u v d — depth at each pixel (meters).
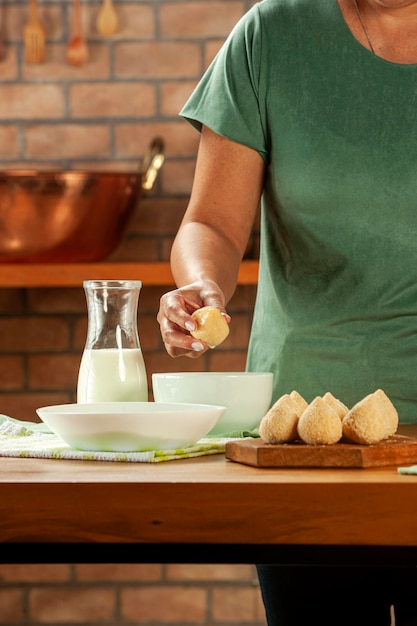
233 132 1.83
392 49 1.78
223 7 3.35
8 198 2.87
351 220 1.79
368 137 1.77
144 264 3.05
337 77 1.79
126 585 3.37
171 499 1.10
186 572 3.37
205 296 1.51
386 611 1.75
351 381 1.80
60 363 3.38
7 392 3.38
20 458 1.33
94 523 1.11
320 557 1.10
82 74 3.35
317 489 1.08
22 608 3.37
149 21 3.34
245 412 1.53
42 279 3.02
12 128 3.35
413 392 1.78
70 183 2.87
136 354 1.63
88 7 3.33
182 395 1.54
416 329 1.78
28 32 3.30
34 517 1.11
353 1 1.81
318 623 1.72
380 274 1.79
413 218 1.77
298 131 1.79
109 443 1.32
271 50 1.81
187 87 3.35
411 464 1.24
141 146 3.36
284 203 1.83
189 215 1.85
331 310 1.82
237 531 1.09
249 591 3.36
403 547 1.09
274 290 1.90
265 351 1.91
